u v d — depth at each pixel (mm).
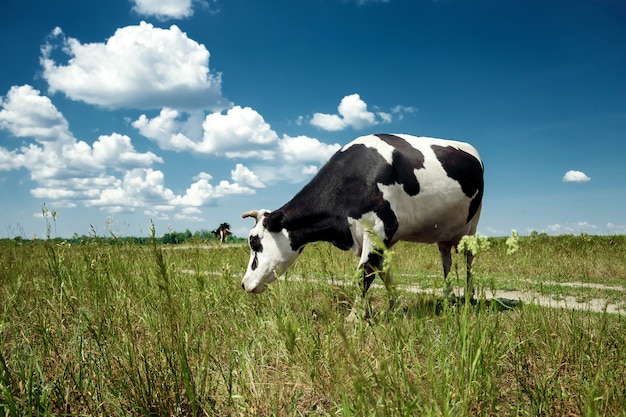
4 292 5879
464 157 6703
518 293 7539
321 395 3156
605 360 3357
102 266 5082
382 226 5867
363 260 5797
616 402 2799
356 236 5961
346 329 4160
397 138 6406
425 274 10023
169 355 2963
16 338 3809
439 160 6355
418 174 6113
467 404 2537
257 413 2896
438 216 6430
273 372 3561
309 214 6035
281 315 4160
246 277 6215
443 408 2289
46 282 5484
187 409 2877
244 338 4090
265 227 6164
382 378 2184
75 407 2896
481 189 7000
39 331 3549
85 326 3812
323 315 4359
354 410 2328
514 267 10656
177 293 4773
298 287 6176
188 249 9297
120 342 3633
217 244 10148
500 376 3264
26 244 8625
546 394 3018
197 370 3201
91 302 4465
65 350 3566
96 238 5801
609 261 11070
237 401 3027
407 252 13281
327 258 7828
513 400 3139
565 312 4996
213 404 2963
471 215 6914
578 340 3865
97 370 3129
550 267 10703
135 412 2770
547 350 3883
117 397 2891
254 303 5453
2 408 2564
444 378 2742
